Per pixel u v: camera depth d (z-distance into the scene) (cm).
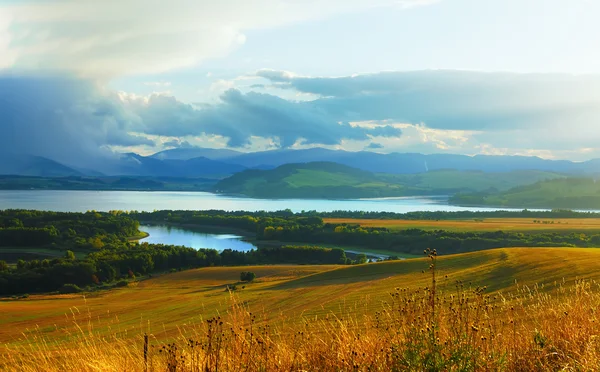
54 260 9181
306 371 549
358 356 570
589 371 532
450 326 587
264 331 602
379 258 11000
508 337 631
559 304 756
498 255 5356
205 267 9444
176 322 2778
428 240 11888
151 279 8531
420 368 514
